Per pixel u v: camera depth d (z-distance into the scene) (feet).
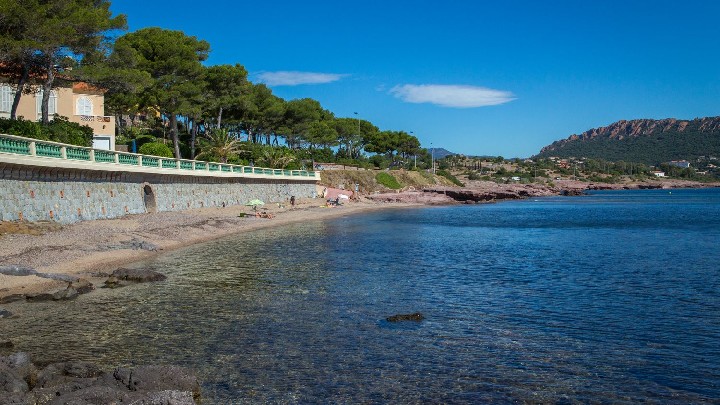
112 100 237.66
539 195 563.89
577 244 134.92
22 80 136.05
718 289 75.82
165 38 215.72
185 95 220.02
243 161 270.67
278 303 64.80
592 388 39.42
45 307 61.00
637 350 48.19
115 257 93.50
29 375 37.09
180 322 55.62
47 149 104.37
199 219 154.61
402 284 78.23
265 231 153.99
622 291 74.43
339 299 67.51
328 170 400.67
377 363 44.21
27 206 98.89
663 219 231.09
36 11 120.26
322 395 37.68
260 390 38.40
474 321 57.77
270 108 323.16
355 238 140.77
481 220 220.02
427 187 451.12
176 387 36.17
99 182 125.59
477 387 39.45
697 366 44.04
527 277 85.46
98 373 38.29
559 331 54.19
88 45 141.08
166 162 159.74
